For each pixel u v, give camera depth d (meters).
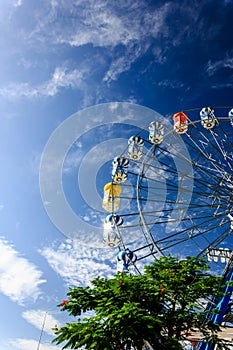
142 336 13.93
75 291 16.66
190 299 16.94
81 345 13.78
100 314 14.72
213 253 26.31
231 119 30.02
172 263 18.77
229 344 17.30
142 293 16.19
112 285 16.83
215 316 21.91
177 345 14.56
